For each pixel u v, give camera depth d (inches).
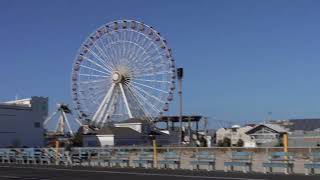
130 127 3533.5
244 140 4168.3
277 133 3959.2
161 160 1320.1
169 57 3026.6
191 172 1114.1
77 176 1071.0
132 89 3073.3
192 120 3978.8
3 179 1024.9
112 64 3100.4
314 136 3102.9
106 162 1505.9
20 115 3447.3
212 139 4082.2
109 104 3100.4
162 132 3580.2
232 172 1083.9
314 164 972.6
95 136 3358.8
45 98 3644.2
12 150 1819.6
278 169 1088.8
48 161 1685.5
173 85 3019.2
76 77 3174.2
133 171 1190.9
